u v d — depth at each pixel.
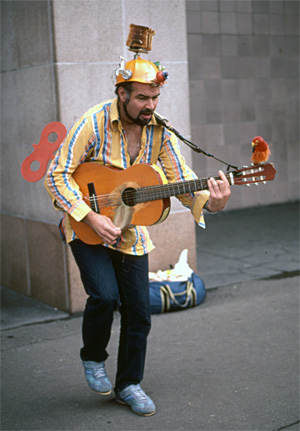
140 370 3.06
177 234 5.09
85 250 2.91
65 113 4.43
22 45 4.73
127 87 2.66
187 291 4.66
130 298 2.95
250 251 6.61
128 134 2.83
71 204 2.79
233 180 2.59
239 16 8.95
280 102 9.47
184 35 4.93
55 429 2.94
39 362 3.78
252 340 3.99
